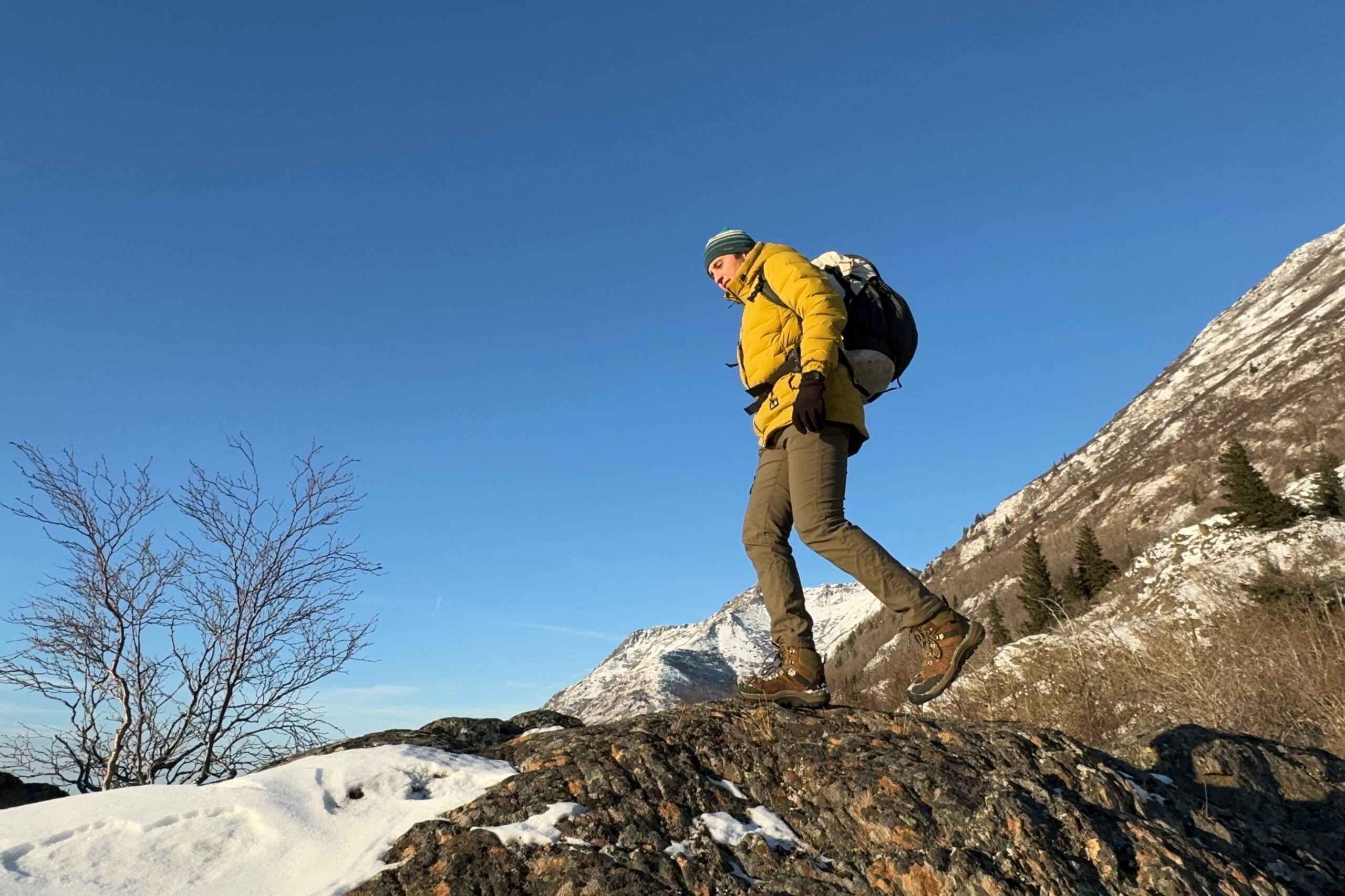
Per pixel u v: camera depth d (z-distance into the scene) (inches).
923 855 80.1
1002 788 88.0
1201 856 87.0
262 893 73.5
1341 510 904.9
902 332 118.9
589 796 84.0
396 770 92.0
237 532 254.5
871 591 109.7
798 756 94.7
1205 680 257.9
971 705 323.6
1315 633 251.9
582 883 72.6
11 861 73.4
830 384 111.2
